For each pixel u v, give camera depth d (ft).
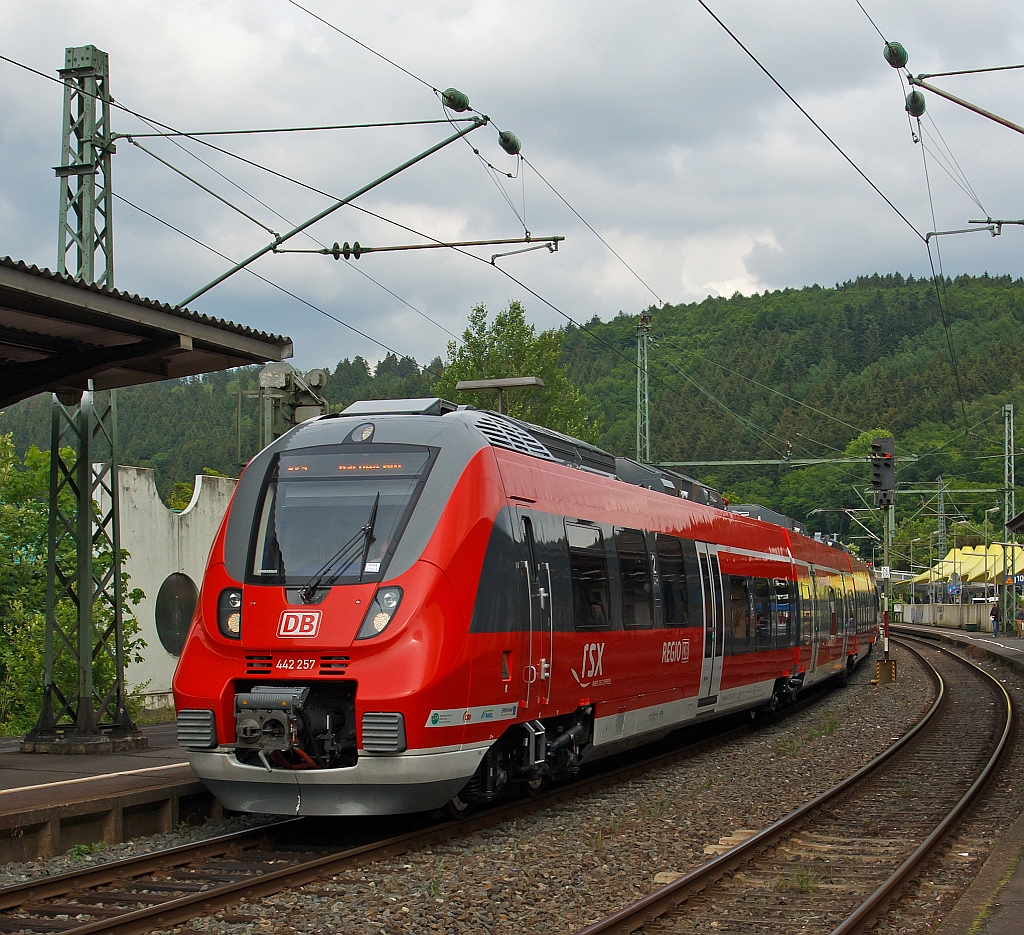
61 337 40.16
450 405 38.01
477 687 32.09
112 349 40.83
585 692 39.27
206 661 32.17
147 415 479.41
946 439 353.10
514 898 26.23
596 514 41.86
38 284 33.53
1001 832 34.58
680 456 393.70
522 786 39.73
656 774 47.21
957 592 271.49
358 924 23.86
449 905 25.41
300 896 25.88
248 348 43.21
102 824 31.55
